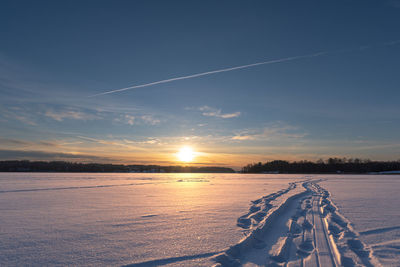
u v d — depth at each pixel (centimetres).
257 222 618
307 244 462
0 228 563
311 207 904
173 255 388
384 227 580
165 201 1050
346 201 1066
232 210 816
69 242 456
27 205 925
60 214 738
